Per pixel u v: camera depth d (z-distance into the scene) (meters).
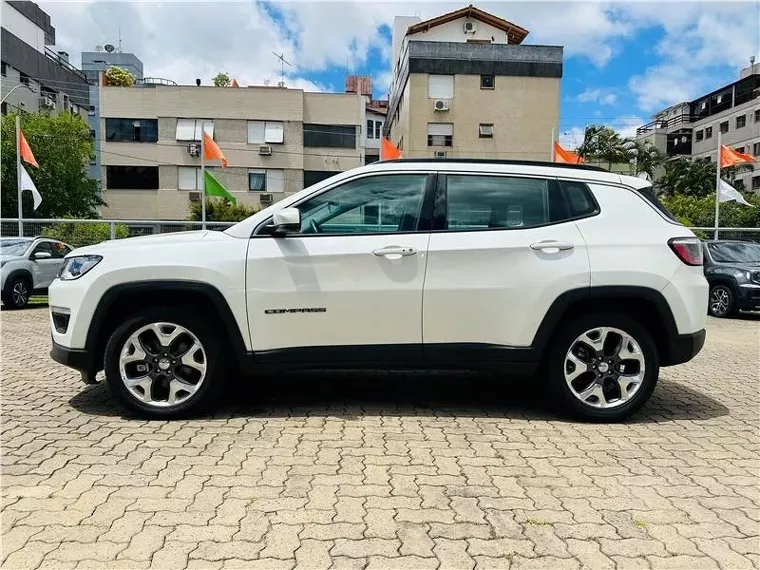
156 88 38.03
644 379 4.43
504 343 4.38
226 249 4.31
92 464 3.55
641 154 44.41
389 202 4.45
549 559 2.59
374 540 2.73
